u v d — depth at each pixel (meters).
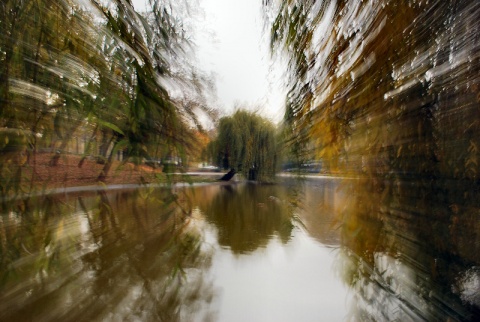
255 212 7.25
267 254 4.05
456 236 0.89
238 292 2.86
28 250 1.48
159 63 1.72
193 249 3.73
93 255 2.70
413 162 1.09
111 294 2.33
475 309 0.83
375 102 1.34
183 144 1.99
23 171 1.29
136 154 1.65
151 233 3.15
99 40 1.34
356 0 1.30
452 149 0.89
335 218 2.24
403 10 1.04
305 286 2.94
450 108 0.89
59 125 1.33
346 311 1.98
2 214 1.29
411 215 1.10
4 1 1.07
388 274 1.32
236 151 13.43
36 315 1.59
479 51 0.76
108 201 2.92
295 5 1.86
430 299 0.99
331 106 1.89
